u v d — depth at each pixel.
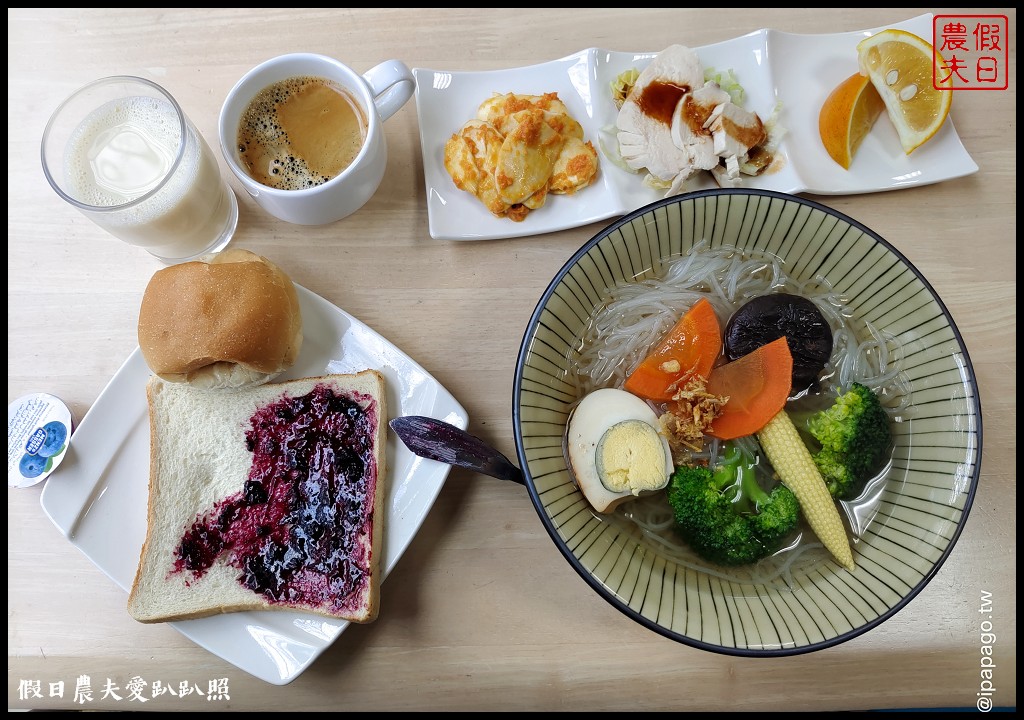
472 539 0.37
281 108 0.37
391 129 0.41
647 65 0.40
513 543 0.37
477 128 0.39
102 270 0.40
